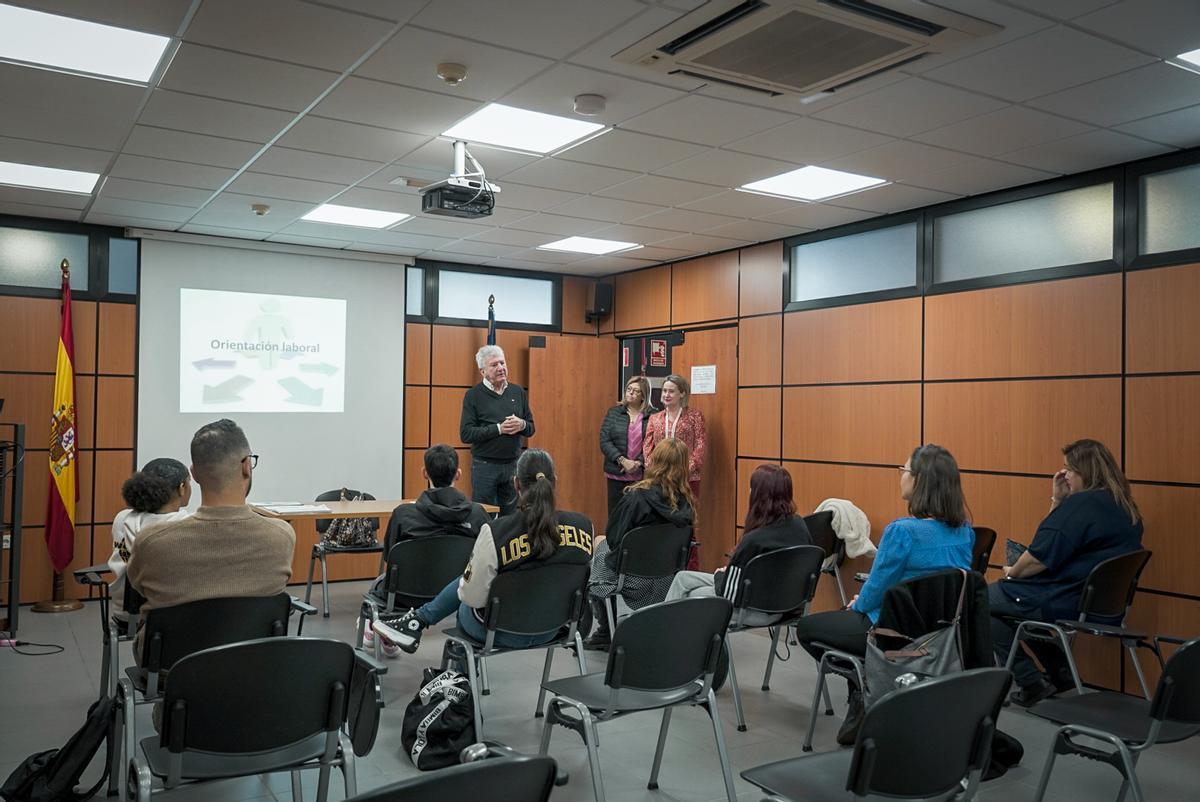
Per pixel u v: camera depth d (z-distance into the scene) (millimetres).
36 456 6516
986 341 5418
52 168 5215
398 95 3953
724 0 3008
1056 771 3559
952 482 3371
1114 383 4762
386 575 4254
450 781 1401
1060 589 4188
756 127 4316
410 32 3297
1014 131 4289
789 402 6816
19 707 4160
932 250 5801
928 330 5773
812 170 5062
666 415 7465
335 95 3959
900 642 3008
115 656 3350
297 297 7539
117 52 3525
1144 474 4617
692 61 3490
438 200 4574
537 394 8516
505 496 6891
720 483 7527
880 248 6184
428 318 8156
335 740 2295
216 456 2609
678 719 4109
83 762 2941
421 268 8156
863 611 3457
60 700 4270
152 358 6969
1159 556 4547
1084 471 4312
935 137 4410
